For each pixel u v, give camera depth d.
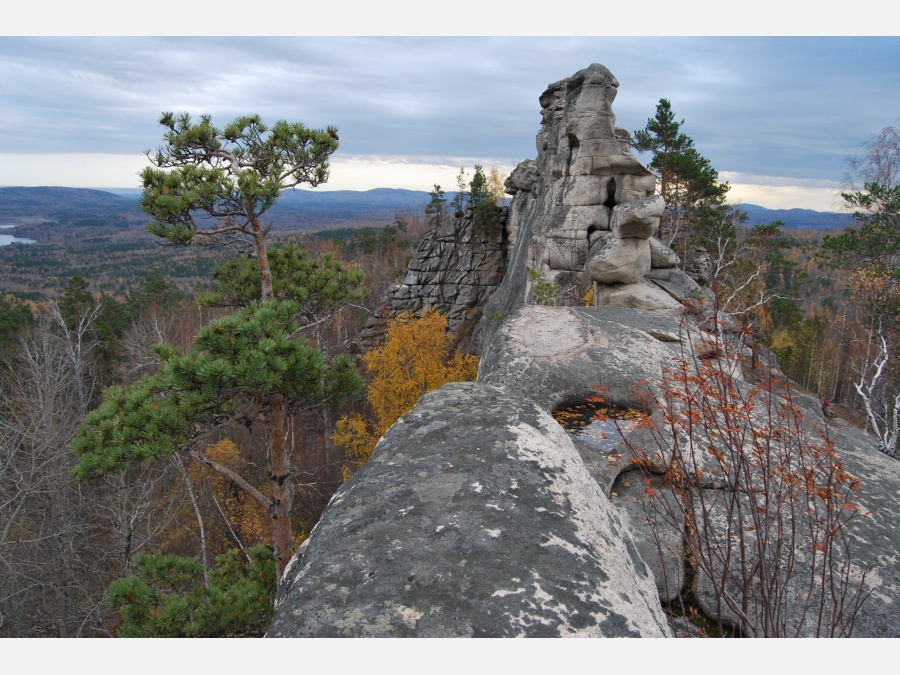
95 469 8.49
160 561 9.84
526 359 4.43
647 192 17.89
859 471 3.29
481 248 40.53
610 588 1.79
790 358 32.50
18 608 16.48
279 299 12.66
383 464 2.39
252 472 26.73
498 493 2.13
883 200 19.81
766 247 22.34
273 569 10.62
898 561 2.65
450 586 1.71
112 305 40.78
